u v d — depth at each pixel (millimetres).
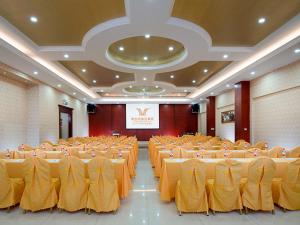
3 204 3920
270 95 9031
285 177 4008
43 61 7957
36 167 3838
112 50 7781
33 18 5152
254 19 5250
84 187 3887
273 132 8789
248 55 7352
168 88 14086
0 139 8273
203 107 19312
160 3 4223
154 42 7066
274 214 3875
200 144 8039
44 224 3508
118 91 15242
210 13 4980
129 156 6102
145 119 20125
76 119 16500
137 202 4484
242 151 5559
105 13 4938
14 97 9195
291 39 5918
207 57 7441
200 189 3771
